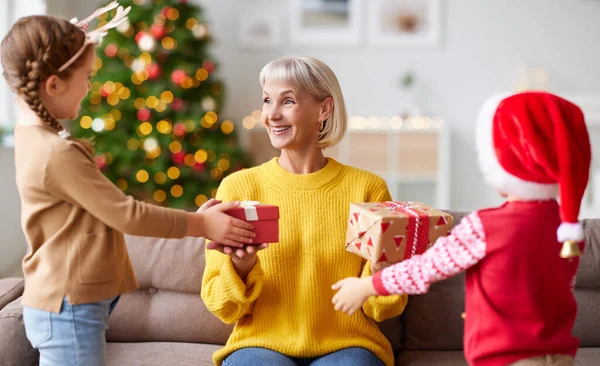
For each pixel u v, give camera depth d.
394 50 5.67
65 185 1.39
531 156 1.27
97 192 1.40
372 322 1.79
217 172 4.88
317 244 1.75
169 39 4.79
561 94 5.42
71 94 1.45
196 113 4.95
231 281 1.61
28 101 1.40
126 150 4.69
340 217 1.77
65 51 1.42
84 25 1.63
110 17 4.83
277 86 1.76
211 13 5.67
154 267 2.02
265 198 1.79
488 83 5.65
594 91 5.61
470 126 5.69
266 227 1.58
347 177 1.83
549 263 1.30
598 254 1.99
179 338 2.01
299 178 1.80
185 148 4.88
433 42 5.61
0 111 4.48
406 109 5.66
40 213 1.43
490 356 1.32
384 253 1.48
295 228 1.76
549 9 5.57
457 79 5.66
